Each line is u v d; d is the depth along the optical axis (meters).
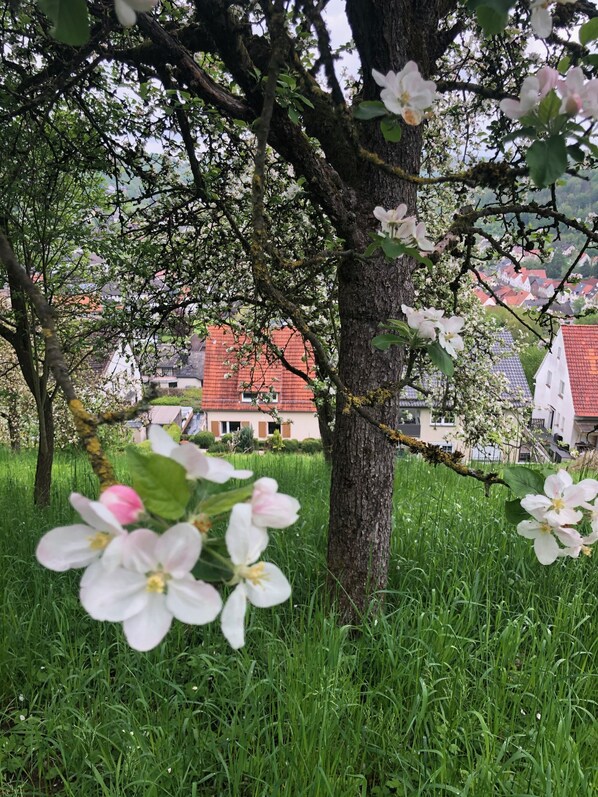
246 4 2.14
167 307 4.98
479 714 2.27
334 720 2.33
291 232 4.66
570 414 21.23
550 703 2.43
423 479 6.16
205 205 4.41
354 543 3.01
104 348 5.12
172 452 0.72
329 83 1.87
